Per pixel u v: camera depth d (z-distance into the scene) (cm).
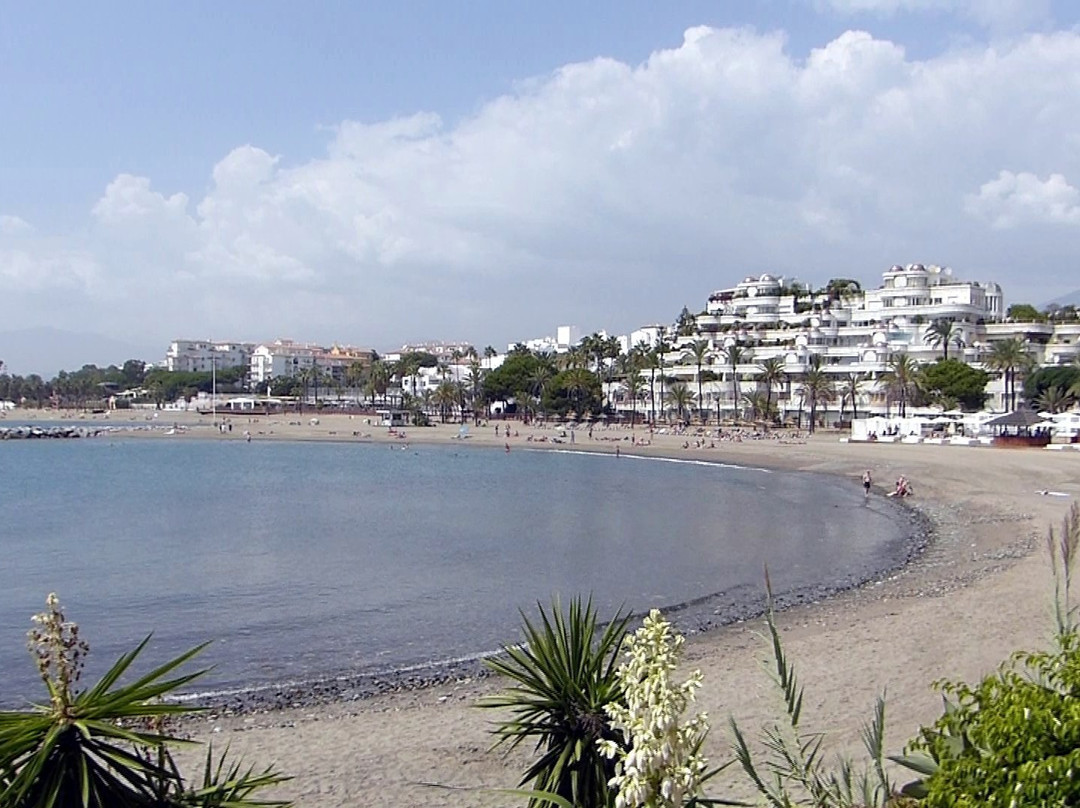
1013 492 5838
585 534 4722
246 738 1620
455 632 2583
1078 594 2225
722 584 3259
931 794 509
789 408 13800
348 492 7150
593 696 800
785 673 571
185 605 2994
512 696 838
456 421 17862
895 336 13550
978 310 14275
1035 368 11762
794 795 675
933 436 10125
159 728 684
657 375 15838
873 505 5850
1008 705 502
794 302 17100
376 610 2891
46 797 552
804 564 3678
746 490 7069
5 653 2403
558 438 12912
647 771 455
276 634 2580
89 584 3391
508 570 3638
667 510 5812
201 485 7788
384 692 1970
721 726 1487
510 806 1243
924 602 2608
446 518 5466
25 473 9050
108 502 6481
